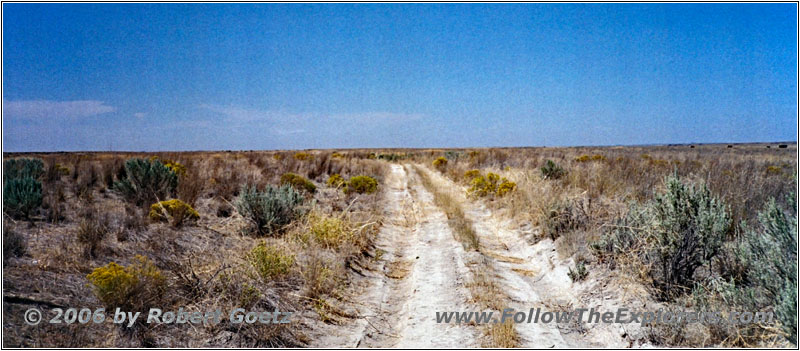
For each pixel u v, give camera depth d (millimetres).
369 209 14367
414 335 6023
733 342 5250
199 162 24141
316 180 21859
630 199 11344
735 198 9398
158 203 10648
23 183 9891
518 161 27375
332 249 9453
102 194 13578
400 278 8727
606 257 7918
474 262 8953
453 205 15000
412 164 41812
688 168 16750
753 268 6160
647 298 6641
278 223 10773
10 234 7242
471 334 5887
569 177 15367
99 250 7543
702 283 6520
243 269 7344
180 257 8070
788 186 10305
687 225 6805
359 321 6594
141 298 5773
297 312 6531
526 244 10562
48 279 6238
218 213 12047
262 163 25844
